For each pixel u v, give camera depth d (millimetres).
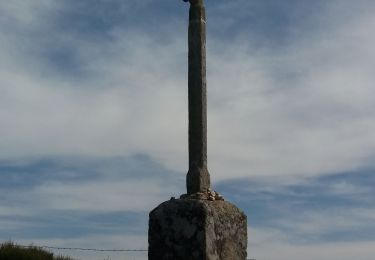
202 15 7078
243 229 6809
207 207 6215
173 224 6285
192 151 6770
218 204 6500
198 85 6895
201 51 6965
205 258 6062
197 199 6355
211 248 6168
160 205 6457
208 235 6145
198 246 6113
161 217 6359
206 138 6836
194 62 6957
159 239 6340
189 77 6957
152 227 6406
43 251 17578
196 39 7000
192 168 6723
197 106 6844
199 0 7109
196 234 6148
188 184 6684
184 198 6492
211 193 6629
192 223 6191
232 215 6602
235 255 6562
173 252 6230
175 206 6320
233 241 6566
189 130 6848
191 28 7047
